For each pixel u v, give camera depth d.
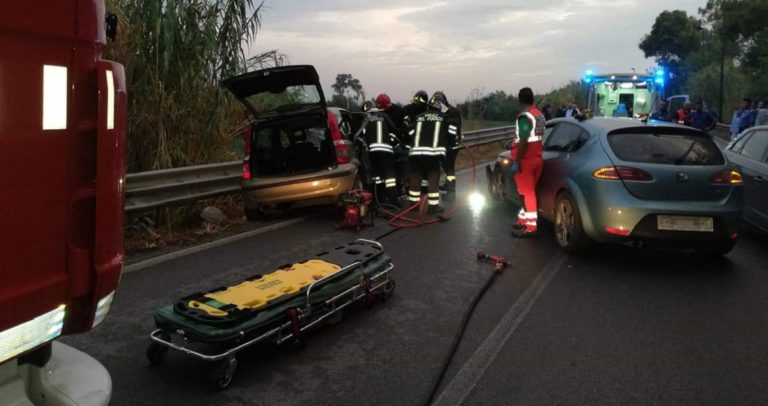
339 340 3.87
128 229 6.71
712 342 3.84
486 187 10.63
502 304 4.54
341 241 6.55
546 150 6.98
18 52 1.28
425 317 4.27
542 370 3.43
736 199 5.40
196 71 8.30
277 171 7.96
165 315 3.35
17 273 1.33
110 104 1.51
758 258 5.93
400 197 9.33
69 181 1.43
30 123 1.32
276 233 6.98
